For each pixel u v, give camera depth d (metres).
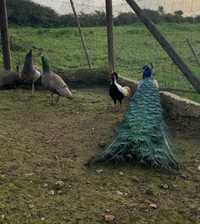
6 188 4.14
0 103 6.97
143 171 4.61
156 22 16.41
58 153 5.03
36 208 3.86
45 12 17.48
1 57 10.24
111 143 4.95
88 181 4.38
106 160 4.75
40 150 5.08
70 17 17.55
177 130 5.93
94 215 3.81
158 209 3.97
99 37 15.25
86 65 10.98
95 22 17.59
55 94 7.50
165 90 7.54
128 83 7.45
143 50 12.55
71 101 7.18
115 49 12.61
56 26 17.45
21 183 4.25
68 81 8.17
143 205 4.02
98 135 5.67
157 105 4.93
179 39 14.08
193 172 4.72
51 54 12.45
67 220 3.72
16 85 8.00
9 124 5.94
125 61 11.02
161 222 3.78
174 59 5.76
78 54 12.59
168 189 4.34
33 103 7.04
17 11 17.06
